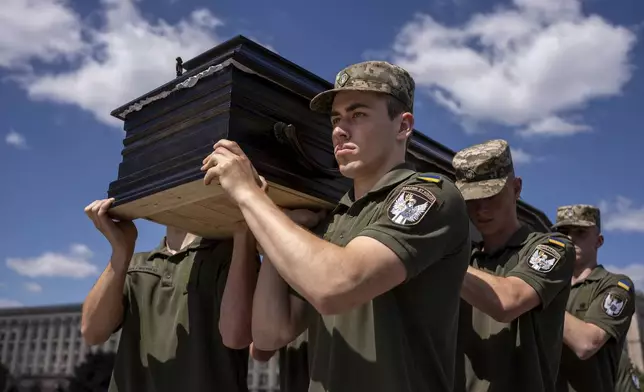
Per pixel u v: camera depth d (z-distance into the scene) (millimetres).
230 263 2711
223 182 1907
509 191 3016
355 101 2031
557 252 2795
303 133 2229
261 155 2066
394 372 1769
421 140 2992
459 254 1939
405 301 1868
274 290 2158
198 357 2641
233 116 2020
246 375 2785
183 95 2213
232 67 2055
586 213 4156
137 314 2828
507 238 3031
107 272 2645
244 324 2432
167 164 2176
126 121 2455
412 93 2145
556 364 2861
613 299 3682
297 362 2717
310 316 2115
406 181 1943
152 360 2734
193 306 2711
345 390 1816
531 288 2688
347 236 1988
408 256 1758
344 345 1861
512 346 2758
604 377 3658
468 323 2879
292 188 2131
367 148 2020
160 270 2881
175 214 2406
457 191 1938
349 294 1698
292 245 1748
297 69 2262
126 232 2559
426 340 1853
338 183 2348
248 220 1840
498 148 2986
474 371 2793
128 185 2334
